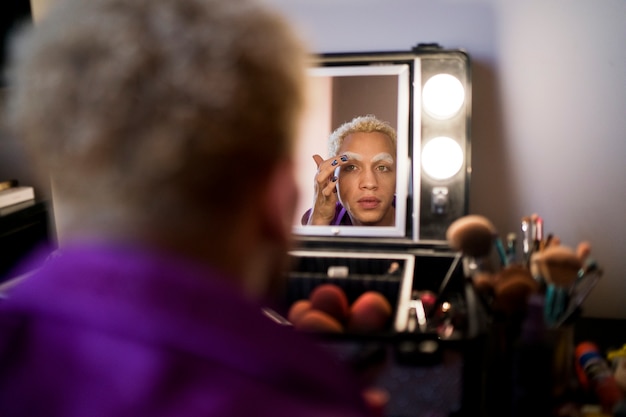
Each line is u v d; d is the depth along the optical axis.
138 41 0.32
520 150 1.09
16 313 0.33
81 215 0.34
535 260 0.80
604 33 1.03
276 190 0.36
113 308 0.31
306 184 1.08
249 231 0.36
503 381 0.80
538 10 1.04
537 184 1.09
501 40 1.06
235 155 0.33
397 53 1.05
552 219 1.10
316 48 1.12
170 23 0.33
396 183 1.05
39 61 0.33
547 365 0.76
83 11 0.34
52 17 0.35
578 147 1.07
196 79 0.32
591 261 0.81
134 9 0.33
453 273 0.96
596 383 0.81
